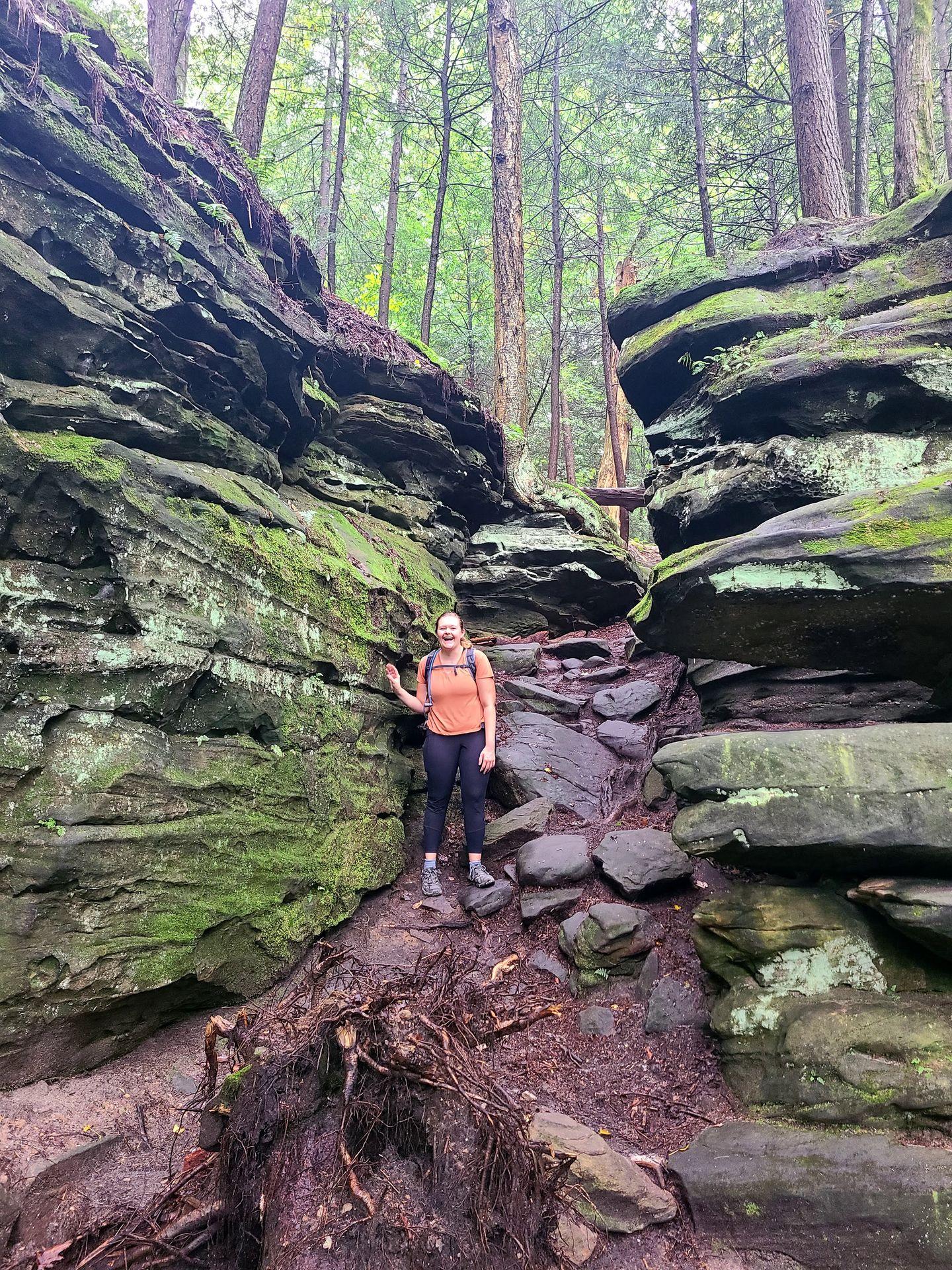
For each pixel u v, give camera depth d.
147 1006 3.21
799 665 3.86
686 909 4.07
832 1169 2.49
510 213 11.23
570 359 19.50
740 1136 2.71
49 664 3.09
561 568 9.06
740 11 11.78
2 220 3.55
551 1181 2.22
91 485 3.27
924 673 3.68
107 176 3.97
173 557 3.62
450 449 7.89
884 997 2.93
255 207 5.33
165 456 4.20
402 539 7.12
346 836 4.70
